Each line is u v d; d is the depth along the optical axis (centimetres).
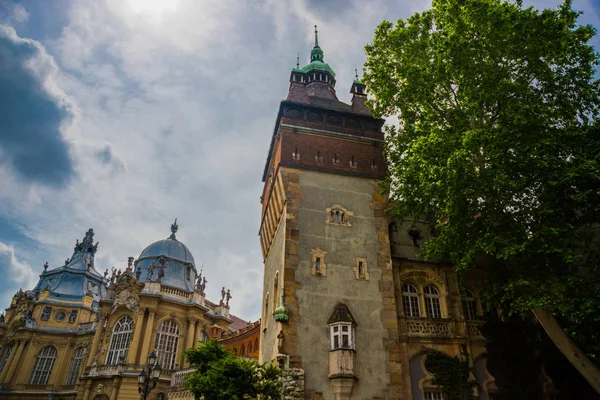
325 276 2362
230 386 1833
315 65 3869
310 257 2397
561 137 1875
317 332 2194
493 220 1983
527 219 1962
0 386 5753
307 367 2091
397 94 2502
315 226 2503
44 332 6250
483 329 2411
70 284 7025
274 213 2872
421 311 2516
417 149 2111
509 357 2305
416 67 2272
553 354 2266
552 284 1772
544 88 2084
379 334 2256
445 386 2217
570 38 1994
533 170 1903
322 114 2998
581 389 2161
